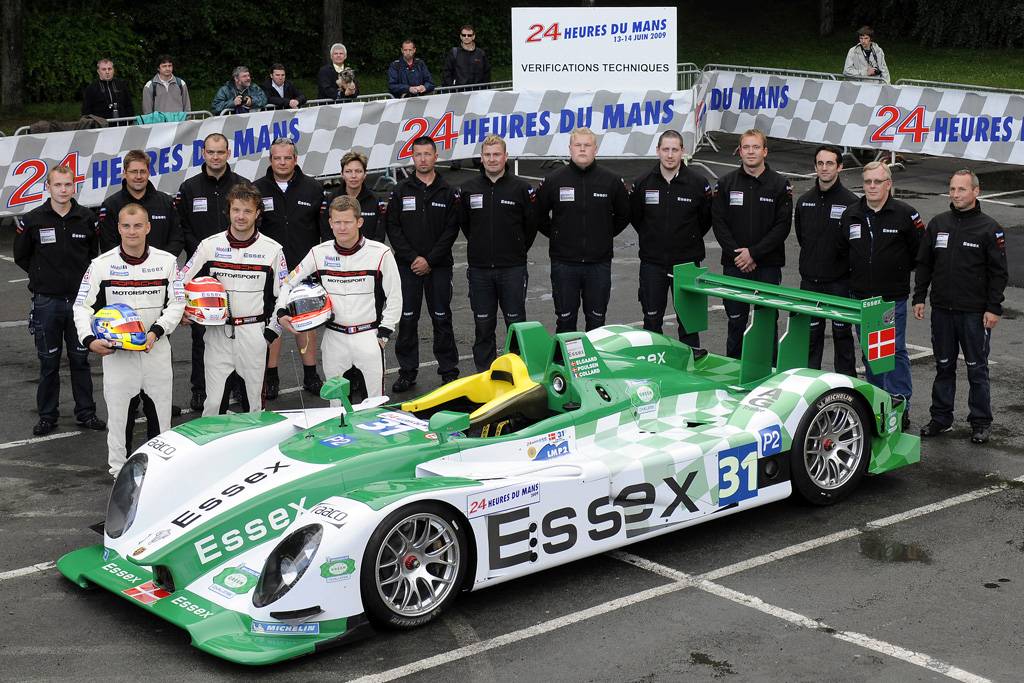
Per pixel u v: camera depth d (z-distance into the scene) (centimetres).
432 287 863
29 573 562
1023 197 1563
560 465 545
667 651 464
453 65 1762
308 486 523
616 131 1686
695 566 552
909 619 486
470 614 507
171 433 571
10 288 1220
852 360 776
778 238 815
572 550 534
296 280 725
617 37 1650
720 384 672
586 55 1653
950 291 702
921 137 1677
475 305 867
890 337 642
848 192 769
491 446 557
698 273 738
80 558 554
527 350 621
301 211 852
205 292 691
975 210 695
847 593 514
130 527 527
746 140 816
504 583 540
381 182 1698
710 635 478
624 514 552
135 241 665
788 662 452
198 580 500
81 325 660
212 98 2438
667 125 1695
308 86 2611
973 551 557
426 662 462
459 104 1619
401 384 873
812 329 788
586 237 848
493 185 844
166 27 2503
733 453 586
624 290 1170
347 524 470
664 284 863
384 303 740
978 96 1600
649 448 581
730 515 620
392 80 1730
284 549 469
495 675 449
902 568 540
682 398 645
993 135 1593
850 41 3000
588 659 460
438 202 849
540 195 859
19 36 2148
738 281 718
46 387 780
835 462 630
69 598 533
